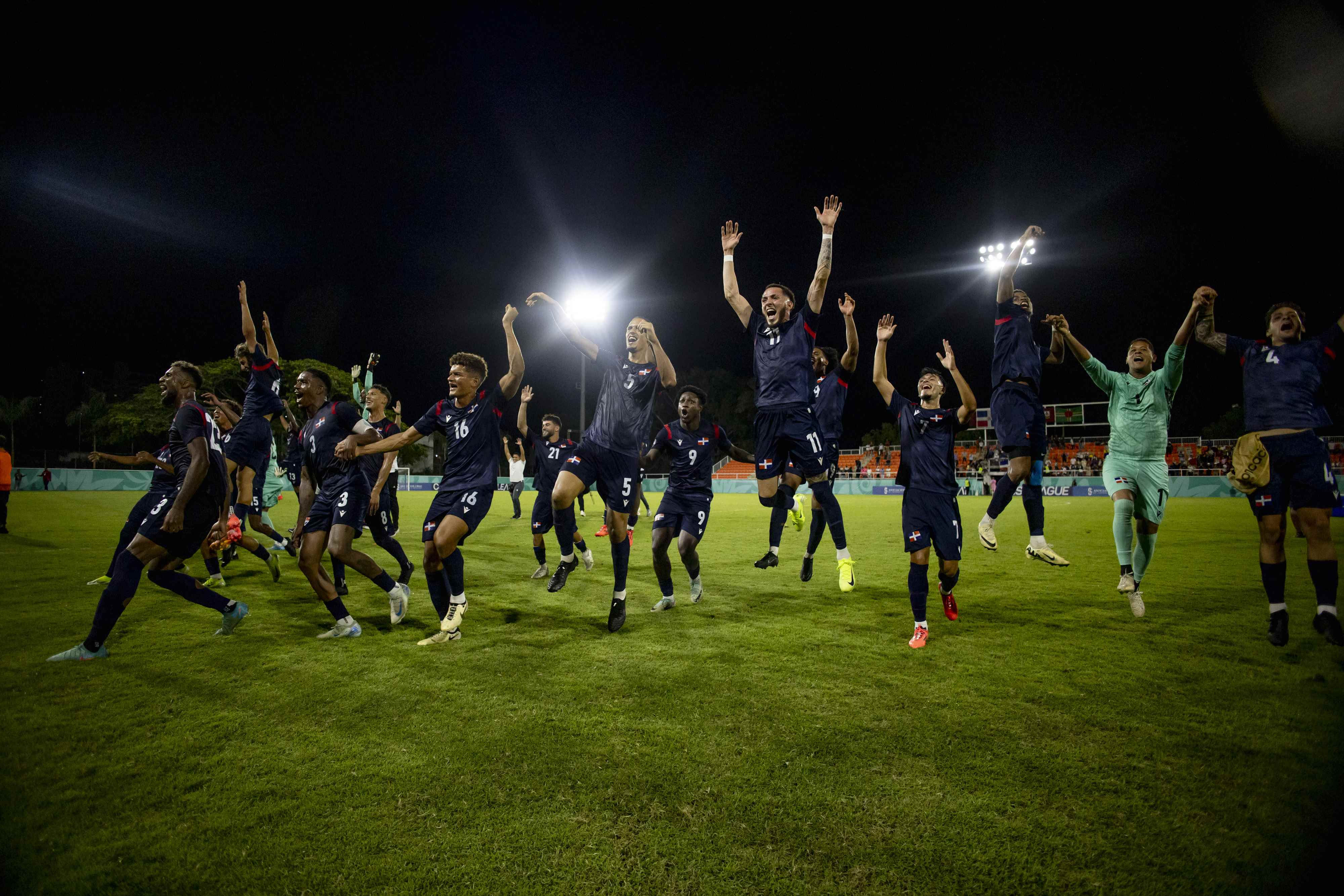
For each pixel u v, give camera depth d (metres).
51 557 8.76
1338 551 9.19
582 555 7.93
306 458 5.33
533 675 3.87
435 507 4.71
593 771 2.67
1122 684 3.68
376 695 3.53
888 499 29.86
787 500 5.73
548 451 7.48
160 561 4.63
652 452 5.94
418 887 1.99
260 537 11.67
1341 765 2.72
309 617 5.48
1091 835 2.24
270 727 3.11
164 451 6.62
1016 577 7.29
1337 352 4.62
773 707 3.34
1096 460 33.84
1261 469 4.52
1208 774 2.64
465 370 4.73
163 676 3.87
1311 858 2.10
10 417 42.19
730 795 2.49
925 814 2.37
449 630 4.65
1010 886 1.99
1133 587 5.29
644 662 4.13
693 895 1.96
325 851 2.16
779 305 5.79
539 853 2.15
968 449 36.31
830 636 4.77
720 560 8.82
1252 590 6.41
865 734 3.02
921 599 4.51
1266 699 3.45
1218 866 2.07
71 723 3.16
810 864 2.09
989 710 3.30
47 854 2.14
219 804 2.44
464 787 2.55
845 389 6.80
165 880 2.02
